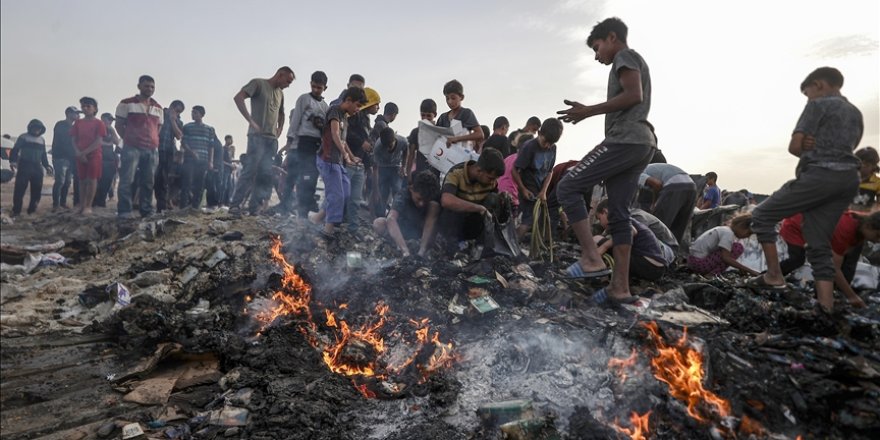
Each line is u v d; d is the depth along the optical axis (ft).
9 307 12.38
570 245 17.20
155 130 22.24
